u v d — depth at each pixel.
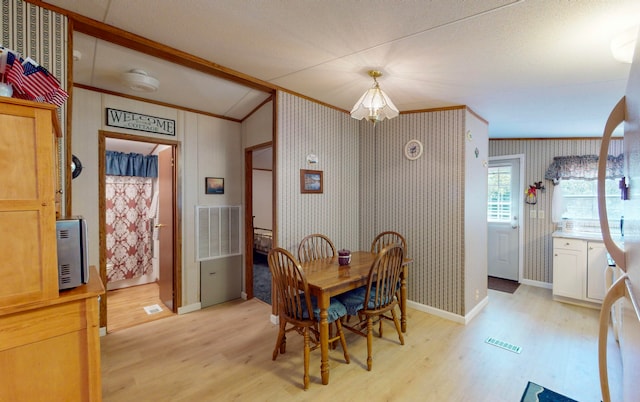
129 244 4.36
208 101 3.25
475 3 1.56
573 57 2.10
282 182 3.00
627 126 0.77
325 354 2.15
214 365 2.38
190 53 2.21
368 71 2.46
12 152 1.15
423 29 1.83
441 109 3.29
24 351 1.19
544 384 2.16
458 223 3.20
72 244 1.33
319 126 3.38
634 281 0.68
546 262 4.41
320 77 2.64
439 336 2.87
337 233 3.63
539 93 2.80
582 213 4.24
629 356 0.76
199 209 3.52
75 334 1.29
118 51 2.23
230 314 3.38
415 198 3.48
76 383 1.30
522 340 2.79
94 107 2.83
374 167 3.82
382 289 2.44
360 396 2.03
